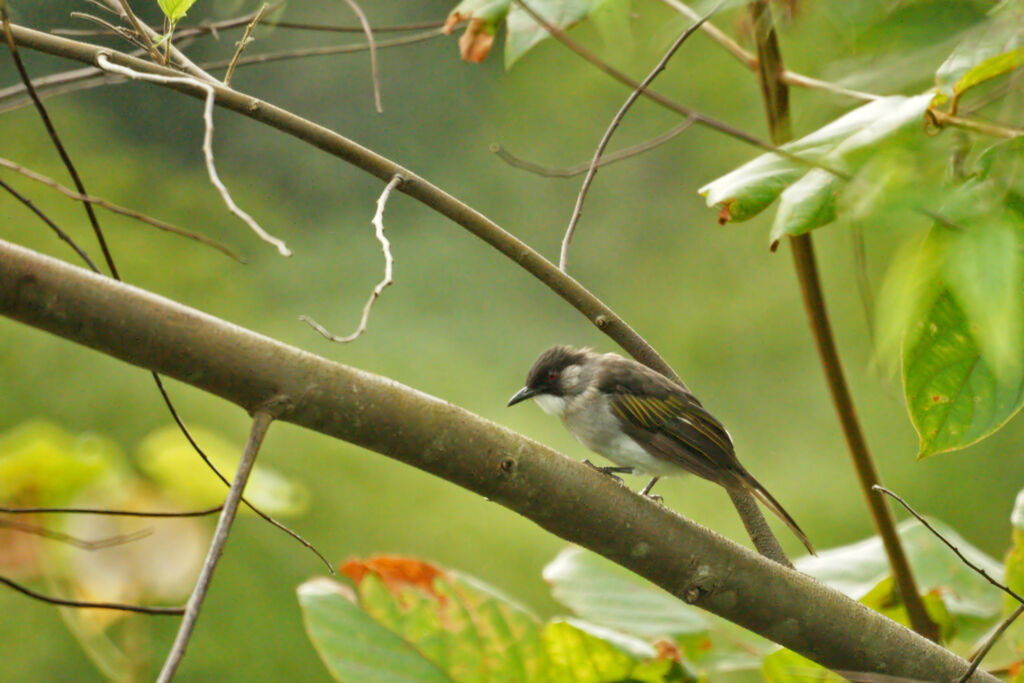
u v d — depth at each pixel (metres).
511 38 6.60
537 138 31.39
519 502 5.63
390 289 28.33
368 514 17.84
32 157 23.28
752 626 6.14
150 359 4.78
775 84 7.41
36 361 17.72
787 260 27.06
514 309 29.38
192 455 8.14
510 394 24.72
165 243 23.02
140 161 26.77
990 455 23.38
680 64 18.19
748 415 25.53
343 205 31.91
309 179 31.95
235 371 4.85
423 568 7.16
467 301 29.16
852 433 7.42
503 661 6.93
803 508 23.30
